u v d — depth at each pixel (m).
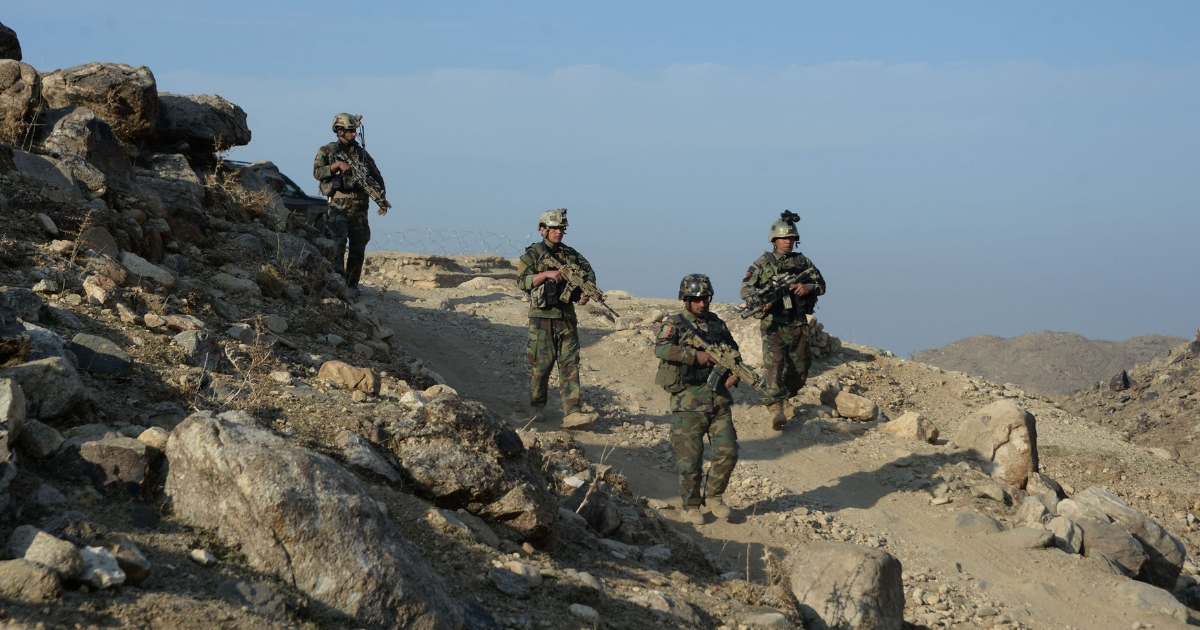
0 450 3.84
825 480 9.50
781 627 5.18
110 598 3.33
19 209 7.88
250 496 3.92
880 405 13.12
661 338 7.83
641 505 7.62
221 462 4.07
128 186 9.69
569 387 9.99
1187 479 11.75
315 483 4.01
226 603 3.54
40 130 9.35
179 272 9.02
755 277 10.93
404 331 12.95
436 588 4.08
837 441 10.65
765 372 12.19
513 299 16.42
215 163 13.02
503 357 12.51
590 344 13.69
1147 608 7.16
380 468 5.28
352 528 3.95
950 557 7.78
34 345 5.14
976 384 14.51
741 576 6.71
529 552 5.31
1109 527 8.42
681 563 6.62
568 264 9.92
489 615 4.21
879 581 5.82
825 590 5.79
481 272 20.50
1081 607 7.14
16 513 3.70
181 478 4.23
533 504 5.54
